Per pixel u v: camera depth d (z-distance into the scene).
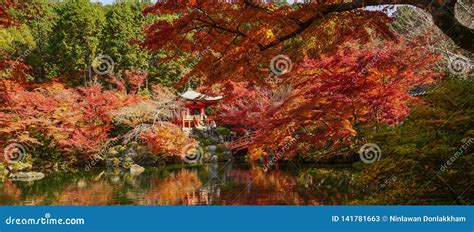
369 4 5.31
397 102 9.63
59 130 19.02
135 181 15.22
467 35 5.00
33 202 10.91
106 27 29.02
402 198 5.47
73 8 28.56
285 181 12.91
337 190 10.16
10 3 8.33
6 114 16.77
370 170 5.63
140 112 20.94
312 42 6.24
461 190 5.16
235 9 5.60
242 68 6.22
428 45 10.96
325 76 9.12
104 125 20.61
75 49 26.56
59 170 19.31
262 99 15.64
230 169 18.03
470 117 4.92
